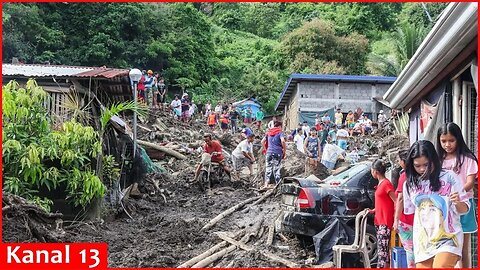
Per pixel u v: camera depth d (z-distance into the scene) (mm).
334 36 47188
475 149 7602
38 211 9523
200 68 48125
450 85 8148
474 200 6863
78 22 40094
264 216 11664
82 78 12633
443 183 5527
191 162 18984
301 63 47094
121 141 14977
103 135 13172
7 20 34344
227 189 15141
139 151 15766
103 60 39438
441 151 6188
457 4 5871
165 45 44031
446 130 6113
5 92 10461
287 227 9391
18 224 9000
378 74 44531
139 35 42938
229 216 12180
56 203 11086
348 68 46406
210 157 15445
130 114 17781
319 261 8883
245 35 63750
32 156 10273
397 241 7766
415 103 10594
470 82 7711
